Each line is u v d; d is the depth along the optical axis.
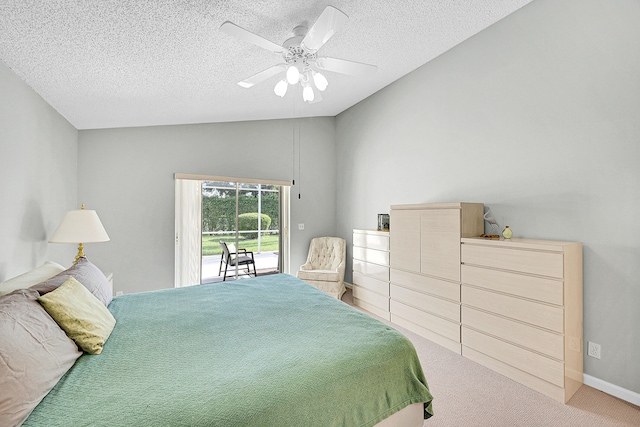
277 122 4.88
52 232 2.92
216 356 1.40
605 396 2.08
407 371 1.50
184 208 4.18
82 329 1.41
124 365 1.31
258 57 2.59
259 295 2.37
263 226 5.20
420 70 3.65
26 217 2.43
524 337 2.23
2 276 2.12
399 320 3.42
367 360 1.40
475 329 2.59
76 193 3.59
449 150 3.30
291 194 5.00
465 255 2.68
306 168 5.12
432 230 3.00
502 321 2.38
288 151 4.96
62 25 1.76
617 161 2.07
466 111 3.11
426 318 3.07
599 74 2.15
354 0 2.19
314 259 4.87
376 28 2.63
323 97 4.26
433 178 3.50
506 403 2.02
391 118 4.12
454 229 2.78
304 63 2.28
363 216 4.70
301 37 2.16
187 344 1.52
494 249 2.43
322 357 1.38
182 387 1.15
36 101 2.57
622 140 2.04
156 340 1.56
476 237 2.74
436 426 1.80
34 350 1.10
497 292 2.42
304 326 1.76
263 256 5.22
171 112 3.60
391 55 3.23
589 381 2.20
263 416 1.05
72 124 3.43
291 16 2.12
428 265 3.04
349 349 1.47
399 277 3.41
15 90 2.25
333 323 1.81
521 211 2.63
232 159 4.53
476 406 1.99
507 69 2.73
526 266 2.22
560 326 2.03
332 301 2.23
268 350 1.46
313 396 1.18
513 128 2.69
